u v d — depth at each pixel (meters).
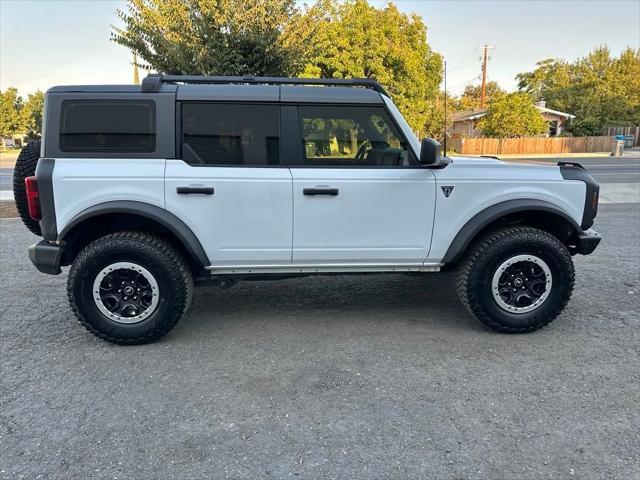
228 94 3.76
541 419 2.83
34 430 2.75
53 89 3.68
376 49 23.59
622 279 5.43
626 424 2.77
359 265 4.02
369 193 3.84
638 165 23.28
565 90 51.59
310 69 20.91
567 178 4.05
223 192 3.72
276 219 3.81
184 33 8.66
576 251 4.24
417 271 4.12
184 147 3.74
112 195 3.64
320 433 2.72
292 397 3.08
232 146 3.78
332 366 3.48
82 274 3.67
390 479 2.36
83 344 3.87
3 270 5.91
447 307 4.65
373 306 4.68
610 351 3.68
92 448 2.60
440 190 3.91
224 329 4.16
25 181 3.73
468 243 3.95
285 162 3.82
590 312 4.47
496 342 3.86
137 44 9.24
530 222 4.27
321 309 4.61
